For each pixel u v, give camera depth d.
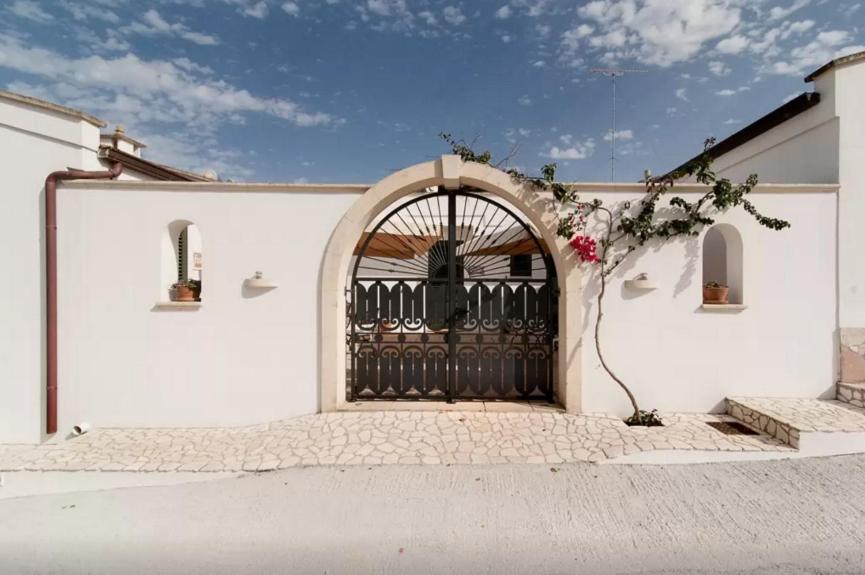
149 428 5.47
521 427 5.14
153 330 5.50
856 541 3.10
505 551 3.05
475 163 5.65
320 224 5.60
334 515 3.52
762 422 4.91
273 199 5.55
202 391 5.53
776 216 5.51
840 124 5.54
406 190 5.80
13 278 5.43
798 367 5.52
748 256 5.51
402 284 6.14
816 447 4.41
